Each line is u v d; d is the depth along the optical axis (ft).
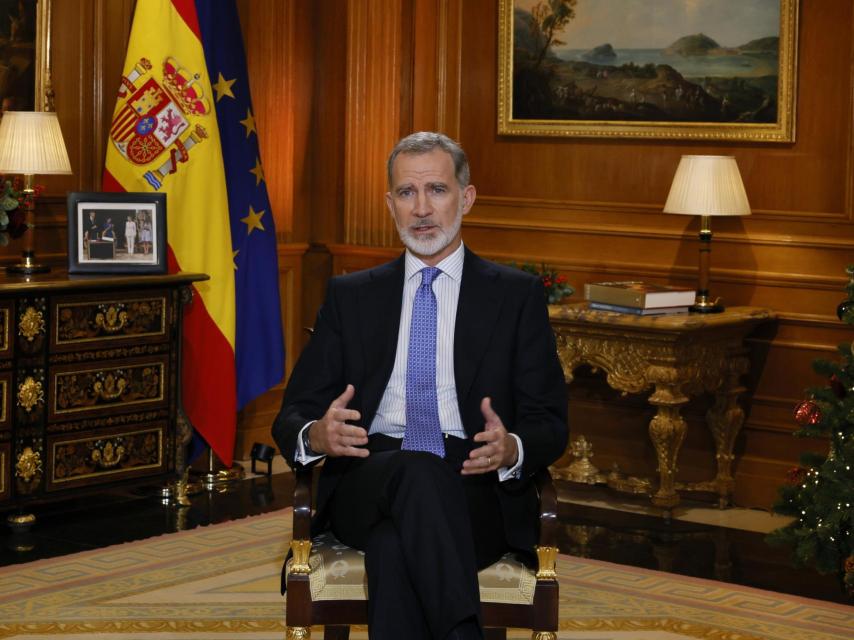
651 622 14.90
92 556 17.21
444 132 23.88
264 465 23.36
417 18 23.90
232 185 22.03
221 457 21.22
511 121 23.12
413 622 9.66
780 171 20.56
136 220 19.52
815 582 16.76
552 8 22.47
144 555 17.28
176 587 15.81
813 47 20.12
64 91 20.93
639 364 19.69
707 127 21.11
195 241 20.81
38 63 20.42
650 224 21.88
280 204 24.56
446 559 9.52
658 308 19.61
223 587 15.84
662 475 19.80
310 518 10.41
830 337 20.17
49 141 18.57
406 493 9.81
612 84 22.00
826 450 20.25
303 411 11.07
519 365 11.05
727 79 20.86
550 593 10.27
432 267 11.23
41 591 15.58
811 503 15.93
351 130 24.57
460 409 10.96
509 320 11.14
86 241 19.34
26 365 18.02
